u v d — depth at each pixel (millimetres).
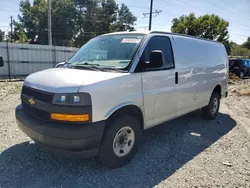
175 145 4113
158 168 3250
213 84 5531
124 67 3246
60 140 2635
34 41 42000
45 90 2818
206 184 2895
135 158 3521
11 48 14820
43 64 16469
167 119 4066
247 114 6754
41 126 2758
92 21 46219
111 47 3660
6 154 3473
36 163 3244
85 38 45906
